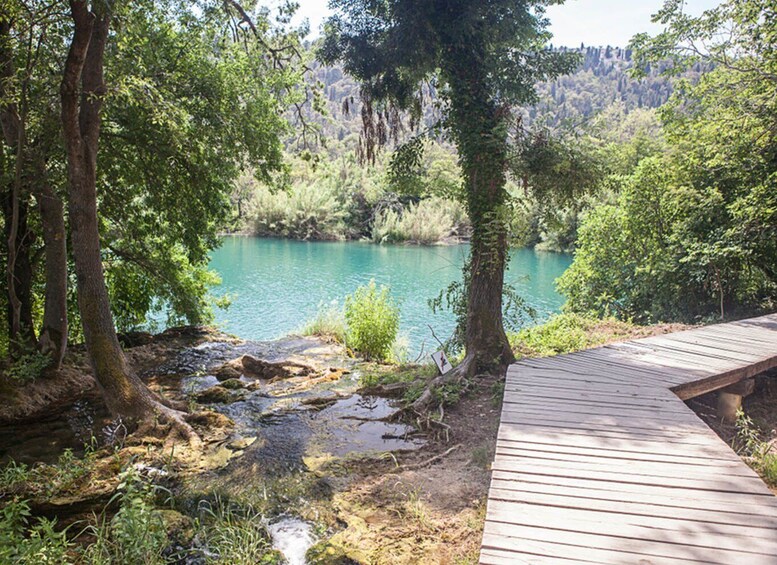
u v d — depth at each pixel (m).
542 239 42.25
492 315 7.61
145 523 3.88
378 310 11.35
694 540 2.91
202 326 13.34
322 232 52.88
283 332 17.69
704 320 13.88
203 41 10.12
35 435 6.63
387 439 6.23
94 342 6.66
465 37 7.02
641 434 4.51
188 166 10.01
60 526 4.48
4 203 9.05
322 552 3.95
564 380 6.20
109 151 9.68
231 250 42.06
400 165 8.22
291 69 10.66
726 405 6.80
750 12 11.60
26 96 7.67
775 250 12.26
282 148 11.39
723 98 12.66
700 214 13.45
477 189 7.34
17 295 9.34
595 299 17.42
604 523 3.10
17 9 7.02
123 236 12.02
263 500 4.87
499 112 7.15
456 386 7.07
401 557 3.83
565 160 6.94
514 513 3.22
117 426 6.43
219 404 7.67
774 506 3.28
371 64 7.96
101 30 6.76
